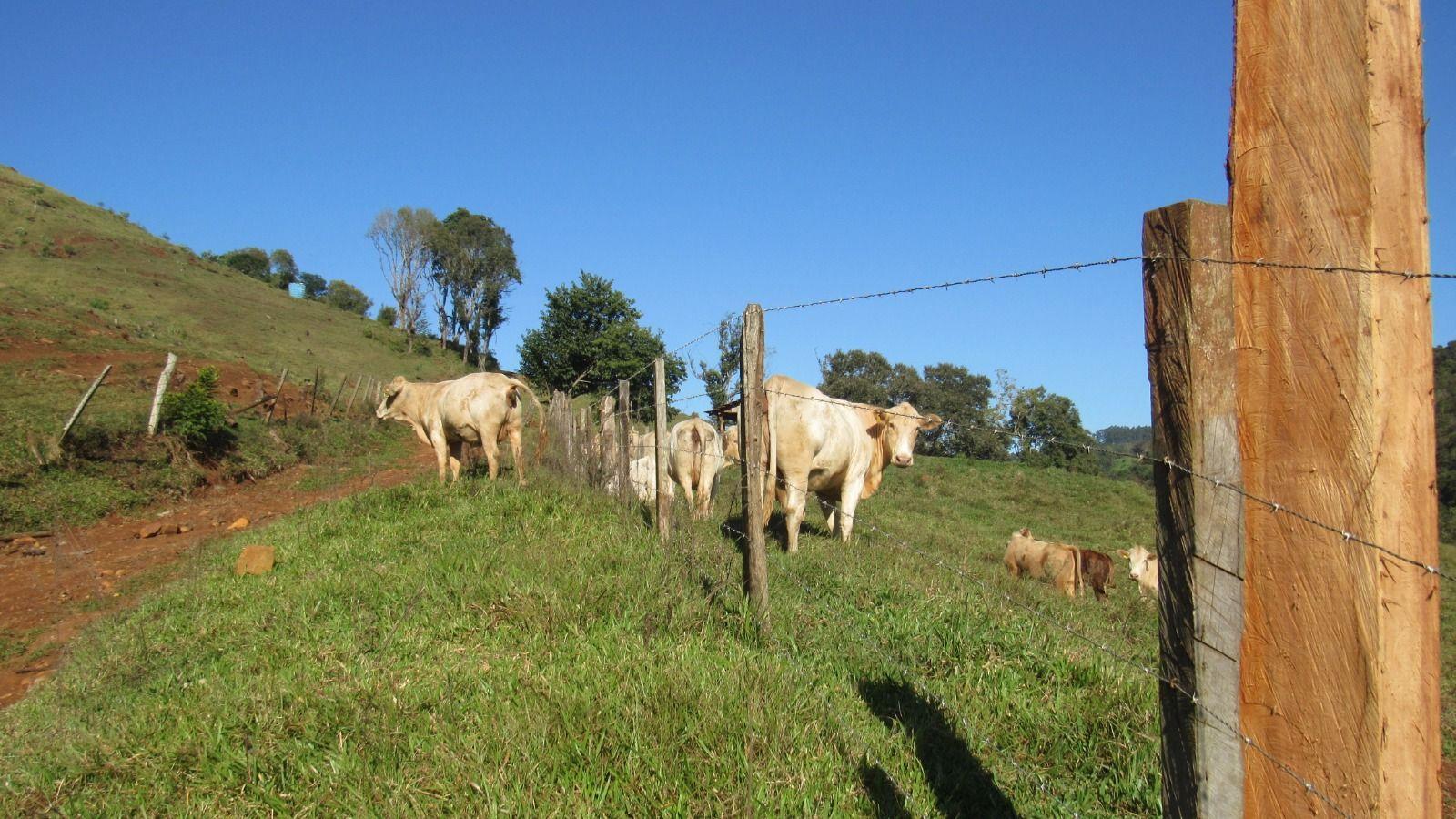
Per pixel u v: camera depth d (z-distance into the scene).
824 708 4.18
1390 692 1.69
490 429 12.22
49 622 8.28
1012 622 5.82
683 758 3.62
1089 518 21.77
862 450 9.70
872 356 39.91
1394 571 1.68
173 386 22.23
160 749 4.06
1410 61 1.71
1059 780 3.79
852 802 3.41
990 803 3.55
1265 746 1.84
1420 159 1.71
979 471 27.06
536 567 6.52
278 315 58.81
